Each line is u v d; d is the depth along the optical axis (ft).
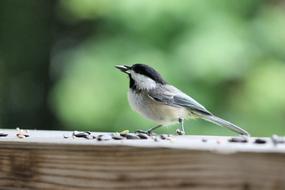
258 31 45.68
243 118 44.65
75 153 15.99
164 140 17.81
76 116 43.37
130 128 42.50
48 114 57.57
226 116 44.50
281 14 46.75
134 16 43.37
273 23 45.93
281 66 45.01
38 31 58.13
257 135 44.21
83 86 43.19
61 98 43.75
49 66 58.08
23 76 58.49
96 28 47.19
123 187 15.44
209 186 14.47
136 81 30.48
